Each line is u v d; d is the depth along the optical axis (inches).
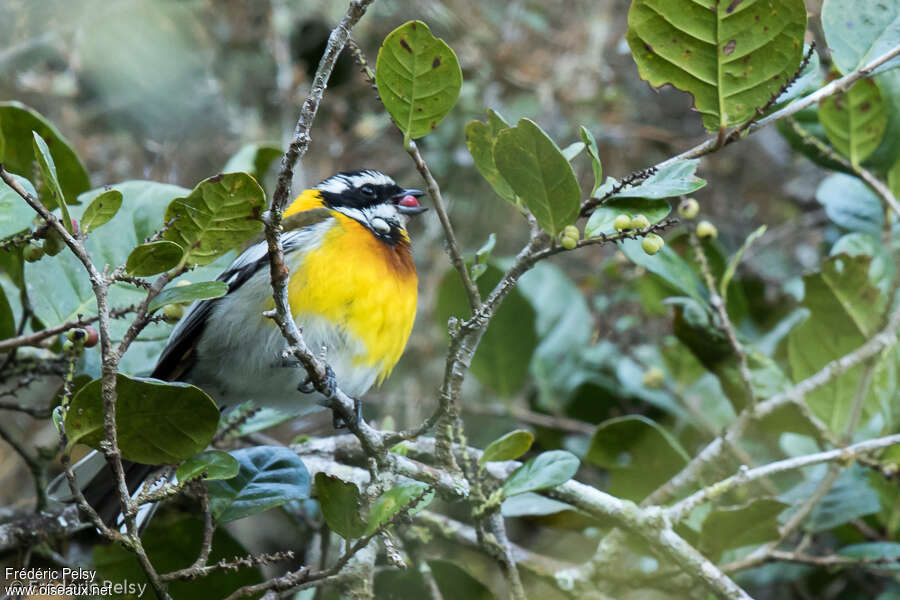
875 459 351.3
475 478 298.7
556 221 254.2
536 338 427.2
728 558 364.5
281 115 569.0
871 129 352.2
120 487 235.1
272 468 282.0
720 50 257.9
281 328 249.8
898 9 290.8
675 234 403.5
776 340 430.6
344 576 285.9
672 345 418.6
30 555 349.4
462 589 346.9
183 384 239.0
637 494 359.9
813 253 530.0
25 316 329.1
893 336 338.6
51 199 300.0
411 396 498.3
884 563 315.9
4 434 347.3
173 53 546.9
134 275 244.7
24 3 517.7
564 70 568.1
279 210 226.7
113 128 550.6
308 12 584.1
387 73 258.5
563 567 343.3
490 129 277.3
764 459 391.2
